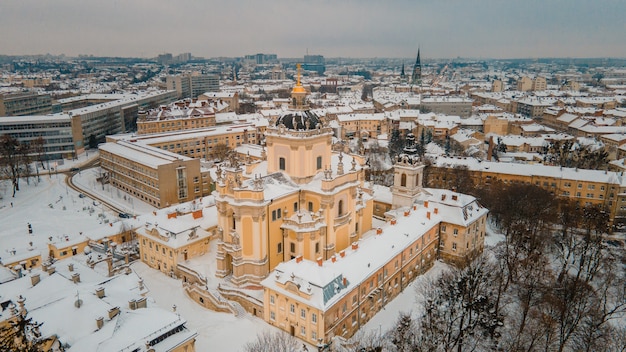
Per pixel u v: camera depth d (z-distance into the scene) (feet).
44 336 219.61
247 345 285.84
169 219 401.29
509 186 543.80
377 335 303.27
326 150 389.19
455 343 271.49
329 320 280.51
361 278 307.37
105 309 236.22
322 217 362.94
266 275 353.31
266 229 347.97
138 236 410.93
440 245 422.00
